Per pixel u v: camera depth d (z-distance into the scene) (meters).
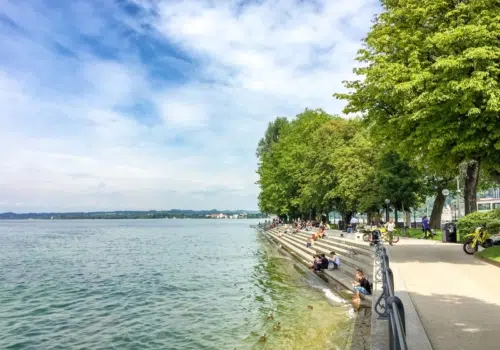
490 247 19.41
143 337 14.74
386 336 7.95
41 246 65.19
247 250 51.56
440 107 16.36
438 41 16.20
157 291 24.06
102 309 19.66
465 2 17.72
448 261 17.56
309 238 41.41
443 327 8.04
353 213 60.06
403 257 19.03
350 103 20.69
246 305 18.91
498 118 16.16
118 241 77.50
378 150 44.97
